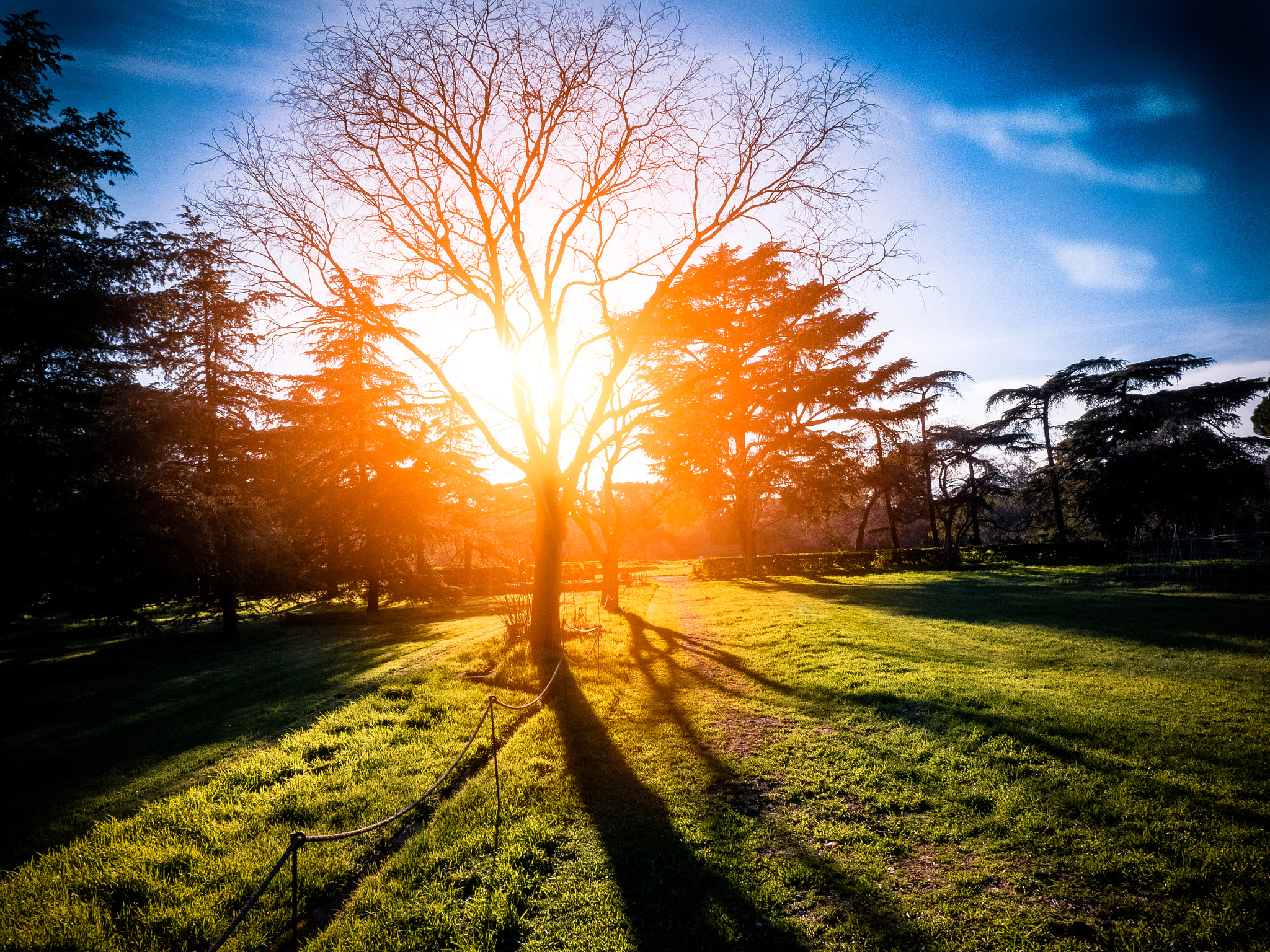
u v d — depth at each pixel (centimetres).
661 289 1380
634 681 1131
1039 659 1055
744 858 486
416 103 1249
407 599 2756
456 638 1731
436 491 2809
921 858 467
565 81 1248
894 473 4453
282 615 2669
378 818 581
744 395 1652
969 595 2070
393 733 831
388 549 2622
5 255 1263
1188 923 360
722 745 754
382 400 2000
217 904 440
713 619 1952
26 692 1238
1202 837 448
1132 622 1333
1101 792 532
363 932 406
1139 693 809
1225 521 3388
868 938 378
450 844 529
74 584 1339
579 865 491
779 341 1452
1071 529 4569
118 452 1361
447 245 1352
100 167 1461
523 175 1345
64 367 1413
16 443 1226
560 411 1453
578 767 702
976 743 679
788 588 2905
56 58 1388
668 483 2780
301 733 837
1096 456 4038
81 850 527
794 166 1288
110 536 1336
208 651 1719
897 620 1572
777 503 4619
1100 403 4203
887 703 859
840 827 524
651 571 5738
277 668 1412
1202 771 557
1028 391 4594
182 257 1870
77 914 425
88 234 1468
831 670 1073
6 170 1305
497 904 436
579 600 3011
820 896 430
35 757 823
